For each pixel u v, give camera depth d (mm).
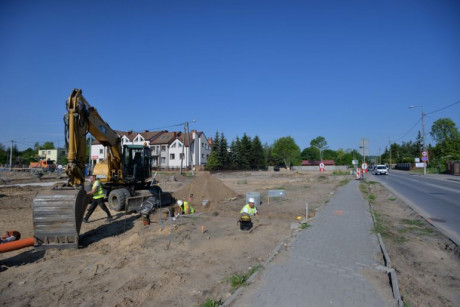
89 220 11172
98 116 10898
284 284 4828
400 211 12617
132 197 12828
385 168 48281
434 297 4582
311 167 83562
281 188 23375
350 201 14453
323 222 9555
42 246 7199
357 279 5074
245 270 5578
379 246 7035
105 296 4602
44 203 7223
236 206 13812
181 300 4410
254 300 4281
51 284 5117
